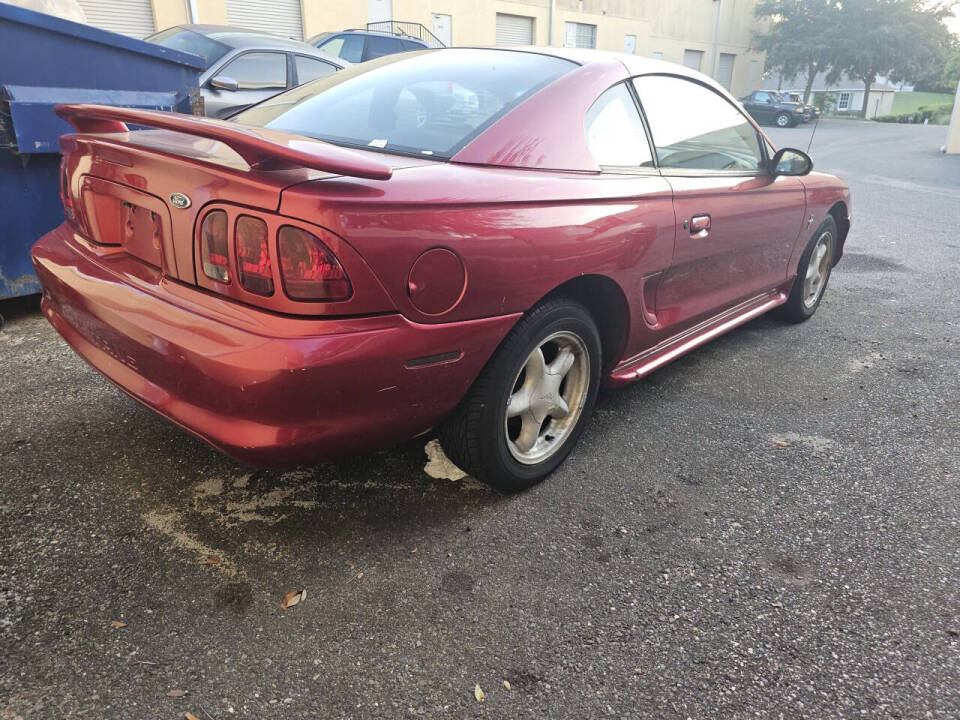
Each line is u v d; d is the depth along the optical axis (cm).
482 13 2247
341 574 192
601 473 250
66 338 223
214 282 170
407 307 171
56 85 356
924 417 305
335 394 166
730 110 321
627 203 233
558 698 156
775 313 431
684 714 154
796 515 229
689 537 215
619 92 251
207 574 189
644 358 279
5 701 148
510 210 193
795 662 169
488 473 219
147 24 1414
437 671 162
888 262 618
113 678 156
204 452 248
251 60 673
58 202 370
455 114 220
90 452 244
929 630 180
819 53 3791
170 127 161
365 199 161
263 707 151
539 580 193
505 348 203
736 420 296
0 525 204
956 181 1255
